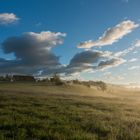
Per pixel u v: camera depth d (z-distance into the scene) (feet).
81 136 42.83
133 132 48.75
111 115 79.00
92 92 435.53
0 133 42.91
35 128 49.11
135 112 100.07
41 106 98.58
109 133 47.19
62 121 59.41
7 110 77.36
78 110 90.22
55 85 477.77
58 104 112.47
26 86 389.80
